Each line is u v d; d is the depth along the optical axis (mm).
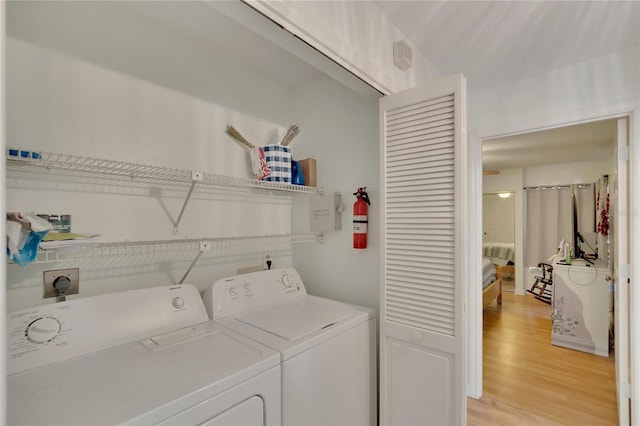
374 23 1449
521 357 3104
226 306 1581
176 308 1407
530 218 5715
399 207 1530
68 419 772
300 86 2314
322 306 1769
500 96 2322
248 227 2027
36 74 1236
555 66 2039
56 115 1282
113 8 1449
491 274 4602
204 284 1793
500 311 4609
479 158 2438
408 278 1504
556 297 3404
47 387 908
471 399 2404
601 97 1933
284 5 1001
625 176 1930
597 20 1556
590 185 5133
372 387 1701
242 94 2018
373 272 1929
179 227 1674
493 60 1963
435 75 2031
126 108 1486
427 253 1440
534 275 5648
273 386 1126
